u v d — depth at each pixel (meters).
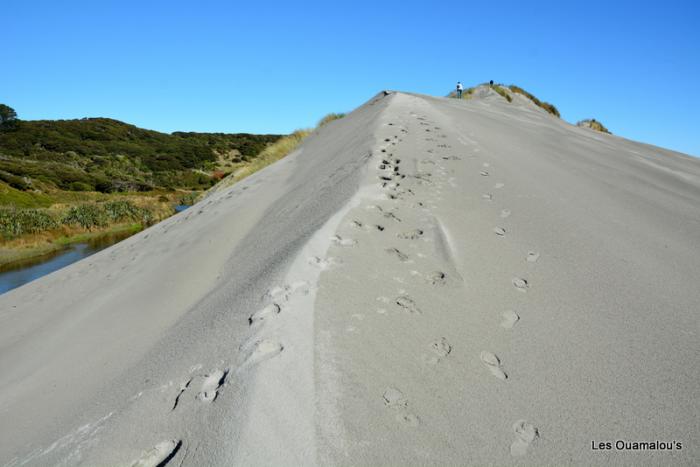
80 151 67.38
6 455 2.44
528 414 2.15
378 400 2.08
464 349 2.56
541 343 2.69
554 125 13.93
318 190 5.94
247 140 97.31
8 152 58.75
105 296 4.98
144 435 2.06
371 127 8.52
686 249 4.21
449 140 7.29
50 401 2.93
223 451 1.78
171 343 2.99
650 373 2.50
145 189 49.62
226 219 6.79
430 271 3.36
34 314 5.23
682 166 10.08
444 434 1.97
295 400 2.00
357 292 2.93
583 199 5.30
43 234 21.23
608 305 3.13
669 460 1.99
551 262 3.68
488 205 4.77
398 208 4.45
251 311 2.78
